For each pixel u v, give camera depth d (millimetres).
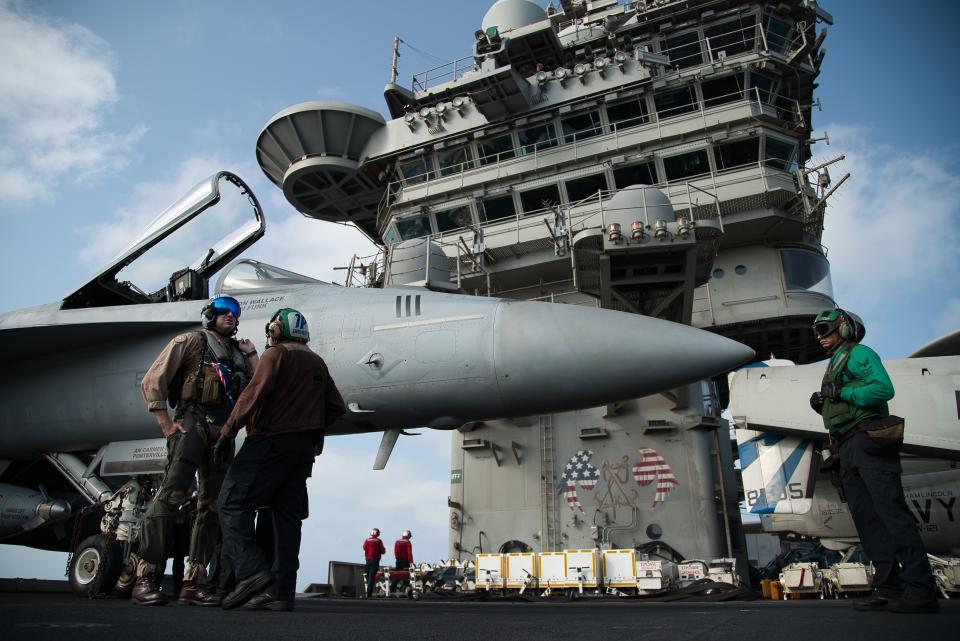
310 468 4418
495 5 25625
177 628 2744
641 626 3252
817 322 4645
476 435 20125
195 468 5172
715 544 16875
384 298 8555
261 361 4246
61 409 9891
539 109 21609
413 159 23703
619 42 22453
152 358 9484
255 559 4168
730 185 19000
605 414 18797
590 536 17844
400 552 19922
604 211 14523
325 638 2525
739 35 21141
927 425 12453
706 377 7316
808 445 13859
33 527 10500
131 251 10672
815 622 3402
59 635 2328
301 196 27109
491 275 21359
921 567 4066
